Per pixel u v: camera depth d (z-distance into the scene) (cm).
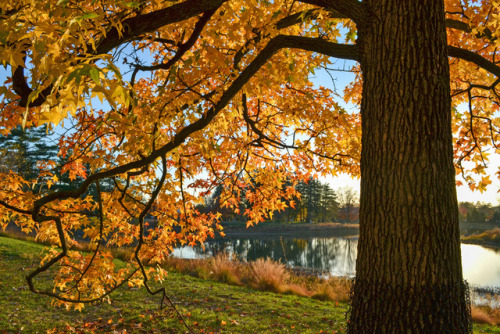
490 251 3397
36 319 697
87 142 422
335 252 3297
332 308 917
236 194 532
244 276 1273
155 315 761
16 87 247
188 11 263
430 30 235
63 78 133
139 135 311
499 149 476
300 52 402
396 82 233
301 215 8144
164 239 467
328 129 437
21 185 410
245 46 313
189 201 462
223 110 399
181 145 361
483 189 482
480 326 876
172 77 307
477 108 507
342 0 257
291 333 700
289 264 2497
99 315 750
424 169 222
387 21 241
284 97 446
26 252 1260
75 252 431
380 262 225
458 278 224
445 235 221
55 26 148
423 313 211
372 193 236
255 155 532
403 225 221
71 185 3114
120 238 460
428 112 227
